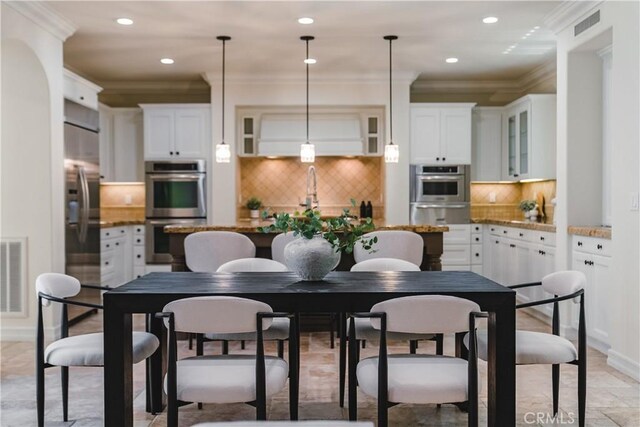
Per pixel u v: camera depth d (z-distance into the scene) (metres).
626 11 3.90
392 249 4.48
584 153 4.90
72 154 5.44
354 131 7.48
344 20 5.21
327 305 2.71
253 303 2.40
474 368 2.41
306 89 7.28
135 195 8.04
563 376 3.93
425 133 7.43
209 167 7.41
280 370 2.62
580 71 4.90
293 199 7.95
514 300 2.70
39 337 2.96
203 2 4.73
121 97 8.04
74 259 5.44
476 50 6.27
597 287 4.43
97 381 3.86
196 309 2.39
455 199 7.41
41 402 2.96
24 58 4.79
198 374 2.54
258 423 1.33
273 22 5.27
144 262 7.45
